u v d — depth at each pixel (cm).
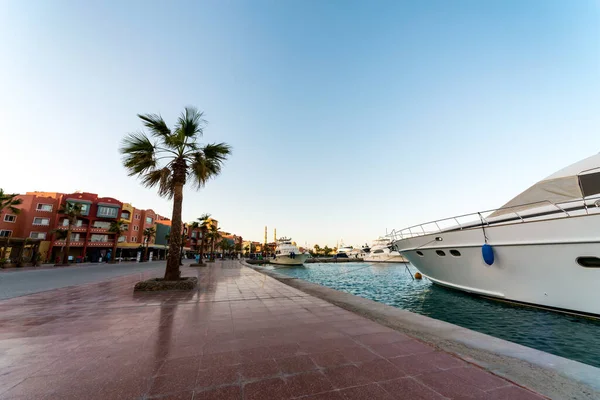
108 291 858
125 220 4159
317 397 222
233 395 225
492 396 223
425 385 243
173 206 1001
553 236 875
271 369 277
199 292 836
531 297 974
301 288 984
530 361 298
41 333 405
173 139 1009
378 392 230
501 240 1004
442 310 1096
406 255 1630
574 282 863
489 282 1103
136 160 962
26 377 258
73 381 250
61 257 3459
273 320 486
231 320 485
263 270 2078
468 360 300
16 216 3409
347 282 2347
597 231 794
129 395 225
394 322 477
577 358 604
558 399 219
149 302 666
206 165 1068
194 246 7081
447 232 1204
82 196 3878
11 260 2659
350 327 439
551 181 1046
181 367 282
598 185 925
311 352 326
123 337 385
